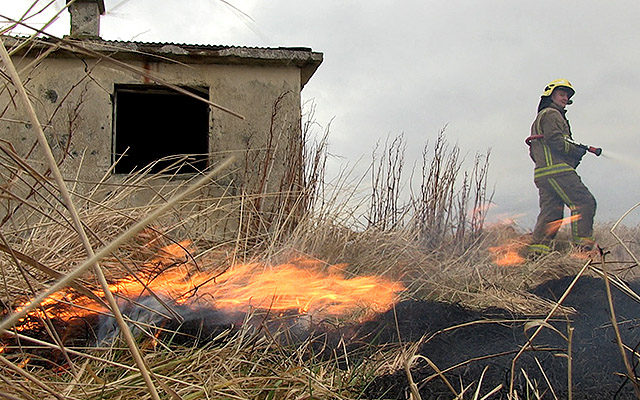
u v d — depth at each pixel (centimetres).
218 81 728
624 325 333
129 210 314
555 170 733
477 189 684
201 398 175
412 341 311
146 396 169
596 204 730
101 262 278
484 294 460
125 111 1097
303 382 205
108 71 700
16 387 143
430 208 649
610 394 227
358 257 492
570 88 773
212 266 386
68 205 81
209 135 722
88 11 723
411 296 436
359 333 327
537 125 767
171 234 400
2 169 251
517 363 264
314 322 332
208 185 618
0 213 466
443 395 225
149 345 232
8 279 226
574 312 385
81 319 253
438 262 535
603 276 198
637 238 726
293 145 699
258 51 720
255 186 693
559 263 596
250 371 218
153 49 696
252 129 725
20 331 235
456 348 298
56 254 259
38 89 675
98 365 205
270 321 306
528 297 448
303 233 498
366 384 236
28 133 662
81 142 685
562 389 234
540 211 748
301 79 809
